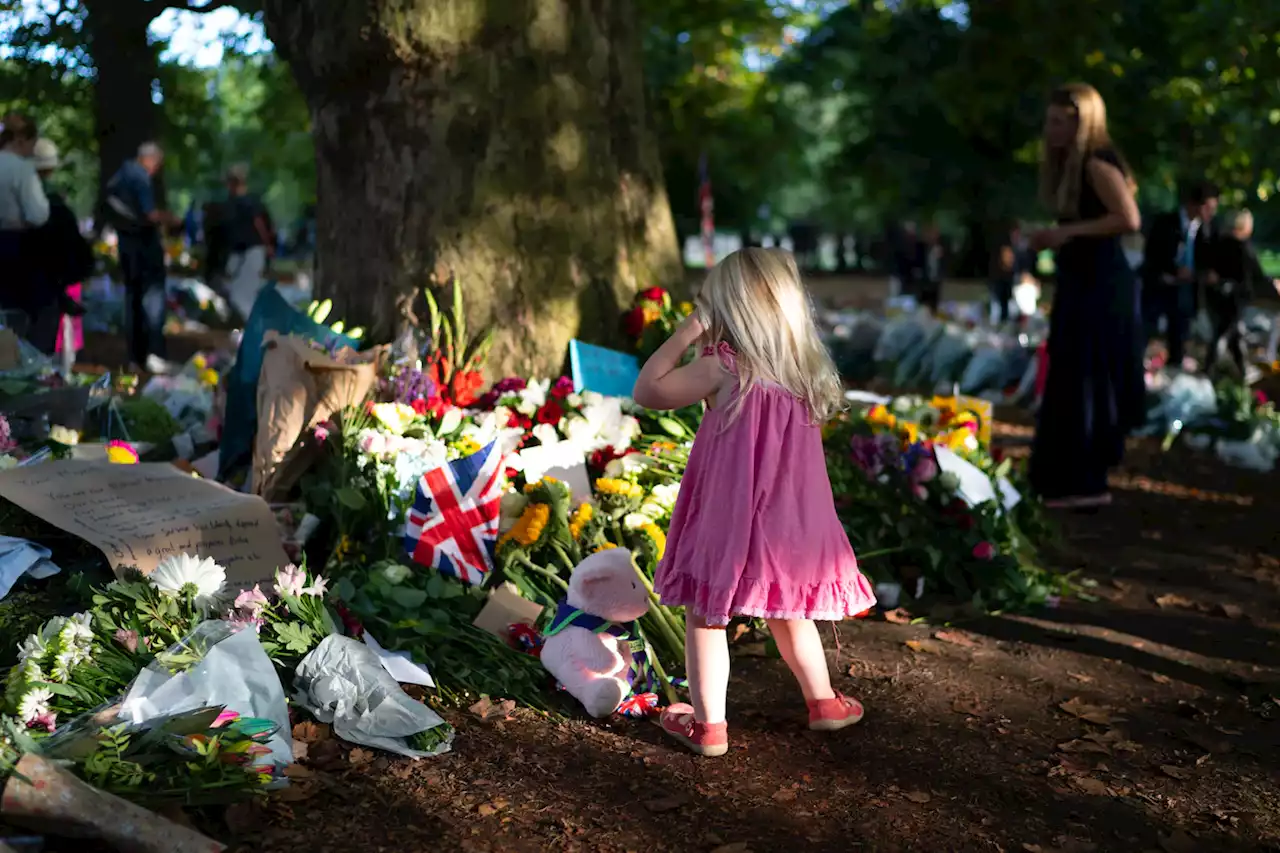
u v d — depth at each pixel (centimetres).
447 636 373
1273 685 399
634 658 366
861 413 552
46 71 1381
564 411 486
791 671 386
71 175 1605
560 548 420
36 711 286
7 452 441
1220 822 300
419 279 520
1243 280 1081
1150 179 1966
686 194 2717
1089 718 364
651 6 1552
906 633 443
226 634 318
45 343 727
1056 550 574
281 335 475
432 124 517
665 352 327
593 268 541
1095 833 292
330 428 442
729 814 296
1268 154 1705
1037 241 639
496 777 309
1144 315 1135
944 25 2173
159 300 1015
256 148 2348
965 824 295
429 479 410
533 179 526
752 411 321
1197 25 1415
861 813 299
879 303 1956
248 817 275
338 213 543
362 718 322
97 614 329
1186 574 541
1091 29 1245
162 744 280
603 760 324
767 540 315
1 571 364
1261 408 872
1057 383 646
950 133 2200
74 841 252
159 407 599
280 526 415
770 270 325
